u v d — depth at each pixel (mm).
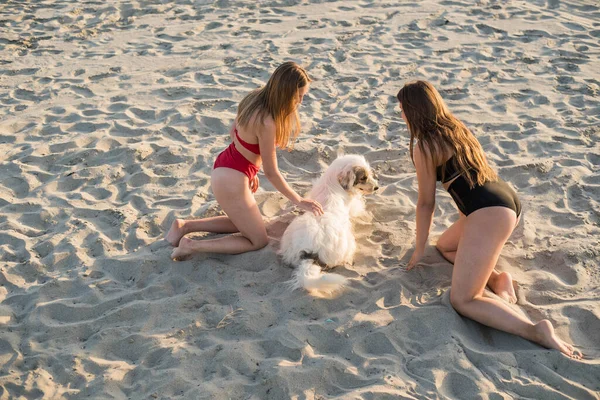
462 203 3930
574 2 10234
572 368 3543
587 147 5996
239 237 4602
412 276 4367
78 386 3521
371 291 4211
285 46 8750
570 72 7676
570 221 4922
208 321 3971
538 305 4109
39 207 5215
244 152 4375
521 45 8523
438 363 3555
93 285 4285
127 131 6516
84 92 7484
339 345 3771
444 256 4570
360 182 4770
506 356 3602
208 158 5984
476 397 3355
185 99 7203
